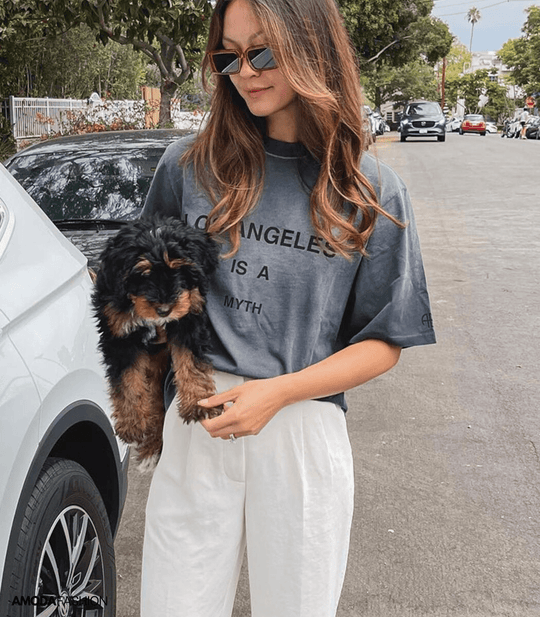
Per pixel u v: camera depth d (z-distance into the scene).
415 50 39.22
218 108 1.76
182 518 1.79
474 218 12.85
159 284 1.58
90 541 2.41
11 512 1.95
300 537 1.76
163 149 5.49
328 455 1.77
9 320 2.09
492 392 5.30
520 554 3.40
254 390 1.64
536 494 3.92
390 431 4.69
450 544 3.47
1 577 1.92
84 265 2.75
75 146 5.60
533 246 10.41
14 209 2.49
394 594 3.11
